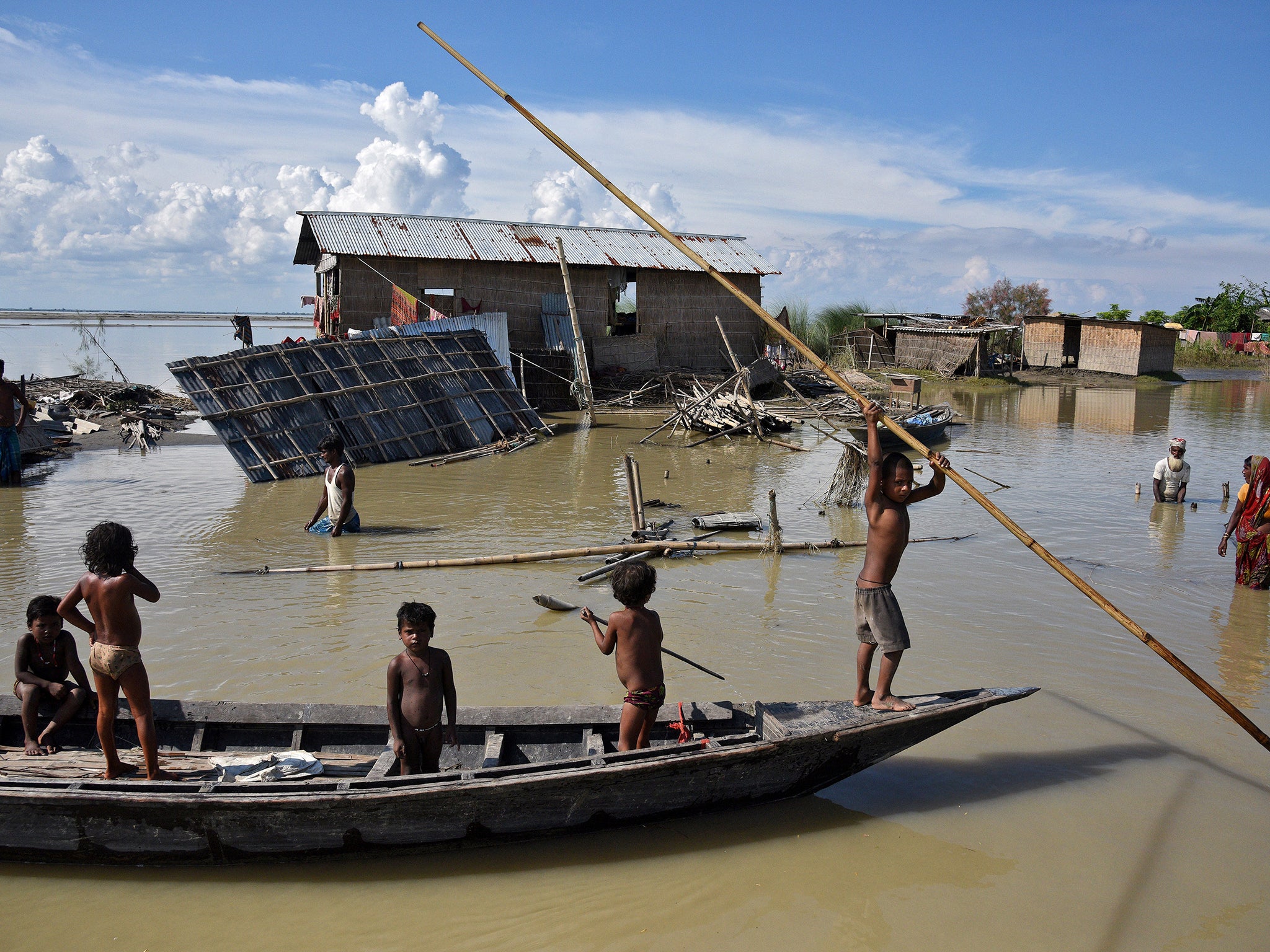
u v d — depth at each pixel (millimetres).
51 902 4250
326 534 11242
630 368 29297
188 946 3973
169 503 13078
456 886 4410
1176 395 34750
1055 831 4879
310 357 17234
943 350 40656
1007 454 19312
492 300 27500
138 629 4684
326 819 4324
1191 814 5031
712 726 5461
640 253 29812
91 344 43062
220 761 5012
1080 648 7516
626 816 4762
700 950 3973
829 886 4422
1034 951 3959
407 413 18266
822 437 22359
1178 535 11633
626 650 5047
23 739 5426
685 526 11984
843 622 8180
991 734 6000
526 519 12242
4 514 12094
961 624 8102
